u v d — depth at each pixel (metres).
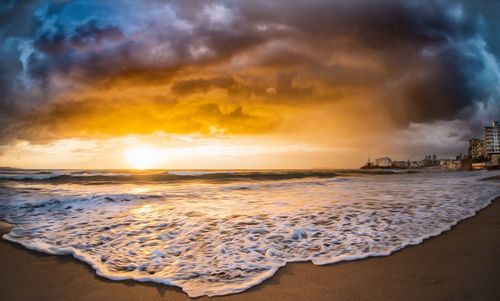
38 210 7.55
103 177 21.45
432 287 3.07
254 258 3.95
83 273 3.62
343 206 7.80
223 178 22.66
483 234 5.05
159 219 6.30
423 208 7.45
